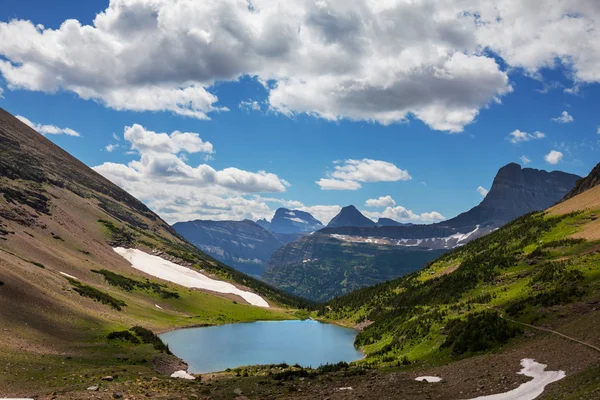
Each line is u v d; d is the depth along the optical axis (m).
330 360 107.12
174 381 64.00
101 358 75.88
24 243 154.25
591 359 49.12
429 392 50.12
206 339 134.12
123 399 50.22
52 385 54.75
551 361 52.97
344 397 51.03
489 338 69.50
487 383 50.06
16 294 89.19
